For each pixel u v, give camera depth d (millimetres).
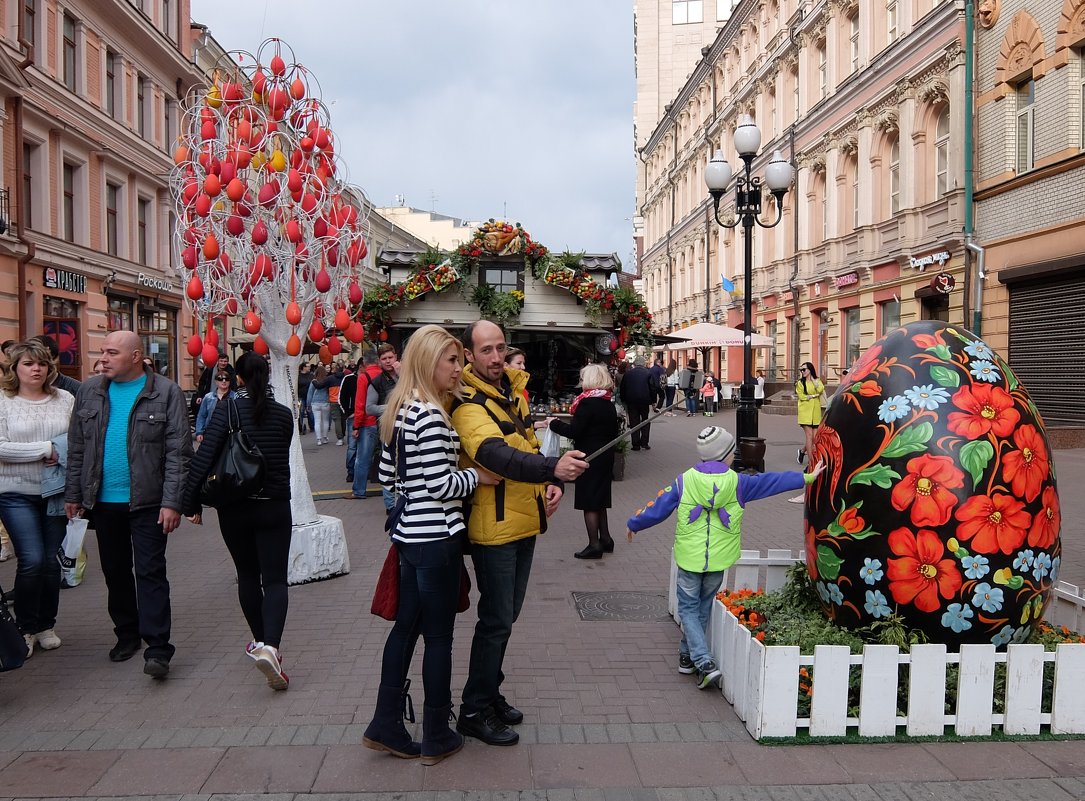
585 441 7578
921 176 21828
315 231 6797
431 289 12227
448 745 3676
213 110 6625
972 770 3533
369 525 9320
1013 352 17906
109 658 5012
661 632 5469
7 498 5004
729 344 21078
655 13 62000
